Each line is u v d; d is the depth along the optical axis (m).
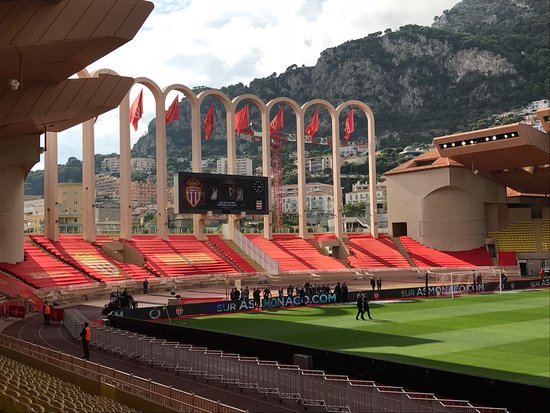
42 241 57.44
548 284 63.47
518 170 82.00
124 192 65.00
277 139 134.38
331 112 82.88
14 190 47.91
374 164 85.94
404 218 87.31
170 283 60.06
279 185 134.75
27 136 39.09
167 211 71.12
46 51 24.95
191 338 25.33
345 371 18.86
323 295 47.81
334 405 15.66
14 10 22.72
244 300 43.25
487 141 70.81
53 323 34.38
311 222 174.00
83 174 62.06
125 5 24.52
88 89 30.50
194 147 70.44
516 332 31.61
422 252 83.19
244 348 22.69
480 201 84.25
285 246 78.06
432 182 83.69
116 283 54.28
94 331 26.47
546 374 21.14
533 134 68.06
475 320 36.75
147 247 66.19
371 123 85.38
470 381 15.90
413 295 52.59
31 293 40.97
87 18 24.11
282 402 16.97
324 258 77.31
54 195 59.31
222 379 19.17
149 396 14.85
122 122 64.50
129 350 23.62
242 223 159.62
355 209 182.38
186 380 19.81
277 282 67.94
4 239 46.88
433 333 31.47
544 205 95.00
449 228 83.50
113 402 14.51
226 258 70.81
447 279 73.19
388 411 14.27
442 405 13.49
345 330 33.03
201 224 73.12
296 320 37.75
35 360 20.38
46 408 11.34
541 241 82.38
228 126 73.50
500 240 84.88
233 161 73.31
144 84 67.06
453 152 74.81
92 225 62.06
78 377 17.62
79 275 53.31
